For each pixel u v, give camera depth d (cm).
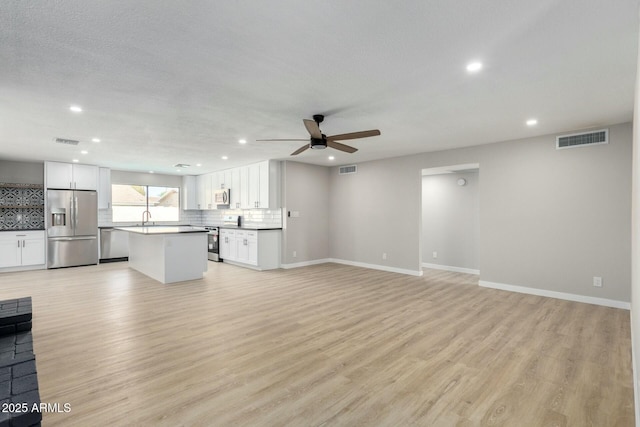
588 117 372
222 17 182
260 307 402
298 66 245
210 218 945
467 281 557
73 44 210
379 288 504
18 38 202
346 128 417
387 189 651
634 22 187
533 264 467
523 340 301
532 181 466
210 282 543
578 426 183
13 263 634
